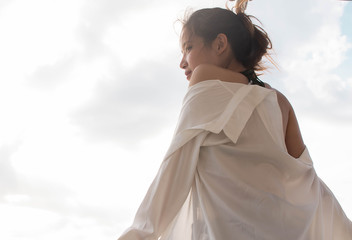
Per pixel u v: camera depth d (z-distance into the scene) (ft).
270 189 3.07
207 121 3.25
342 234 3.74
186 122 3.33
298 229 3.02
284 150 3.29
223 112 3.28
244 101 3.34
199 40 3.93
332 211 3.66
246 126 3.27
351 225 3.75
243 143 3.21
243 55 3.91
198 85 3.45
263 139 3.24
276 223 2.98
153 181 3.18
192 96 3.43
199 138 3.22
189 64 3.99
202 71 3.60
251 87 3.44
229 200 3.05
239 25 3.94
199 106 3.34
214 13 3.98
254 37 4.04
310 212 3.16
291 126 3.92
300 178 3.27
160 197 3.08
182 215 3.28
